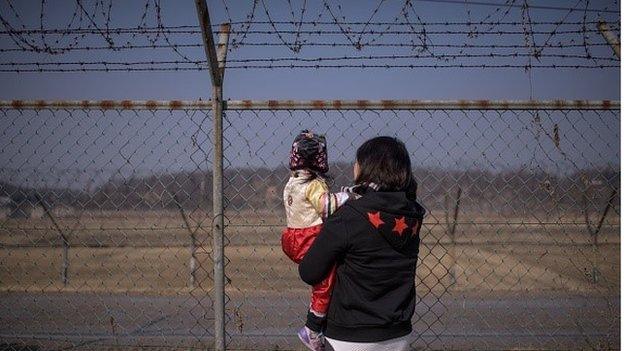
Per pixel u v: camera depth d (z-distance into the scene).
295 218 2.56
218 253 3.16
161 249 13.15
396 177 2.33
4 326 6.53
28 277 10.61
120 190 4.66
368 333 2.23
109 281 10.65
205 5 2.85
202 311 7.66
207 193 4.57
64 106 3.29
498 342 5.51
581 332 5.46
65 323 6.78
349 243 2.23
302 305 8.16
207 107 3.25
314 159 2.60
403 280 2.29
